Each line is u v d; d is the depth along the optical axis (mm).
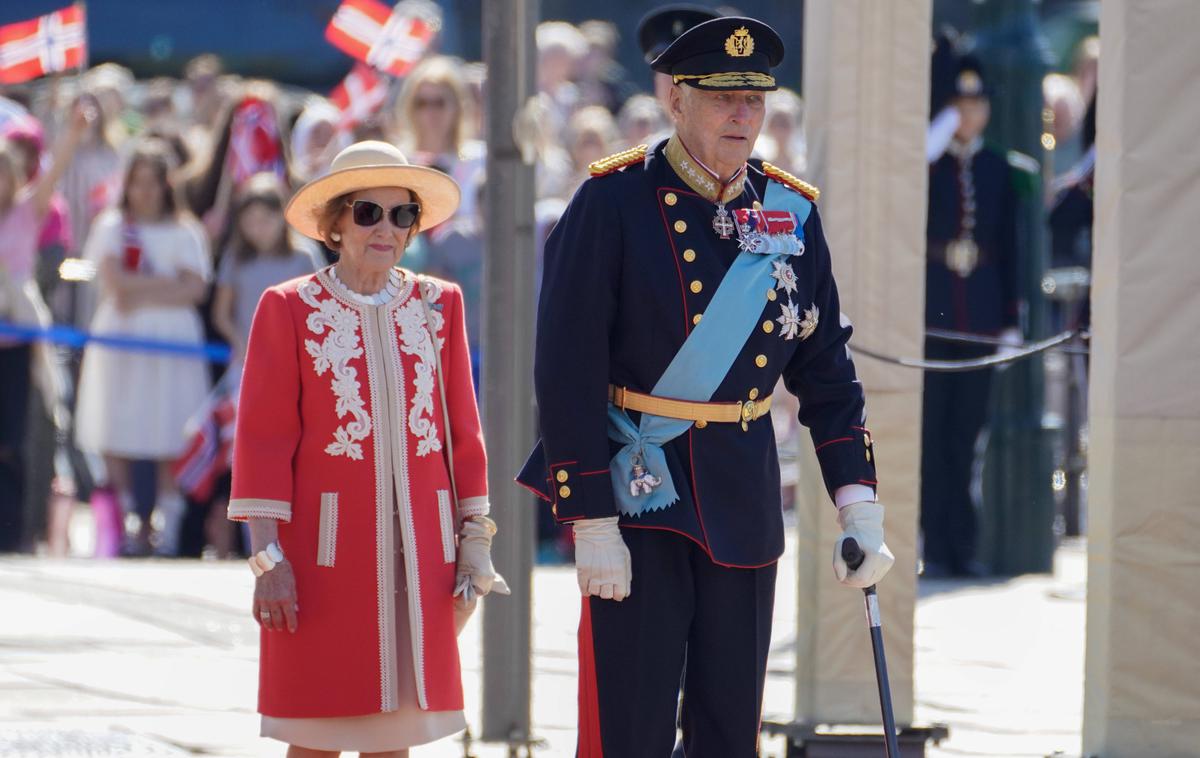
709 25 16469
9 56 41844
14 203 37656
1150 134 20312
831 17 21219
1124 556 20562
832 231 21344
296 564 17438
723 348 16516
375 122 40844
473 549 18078
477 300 37656
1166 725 20562
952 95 36531
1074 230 40688
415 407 17750
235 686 26172
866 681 21531
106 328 37312
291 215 18031
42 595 32469
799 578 21922
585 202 16672
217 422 37344
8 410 37469
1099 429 20812
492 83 22906
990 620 33094
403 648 17547
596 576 16094
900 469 21438
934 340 37000
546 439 16438
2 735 22984
